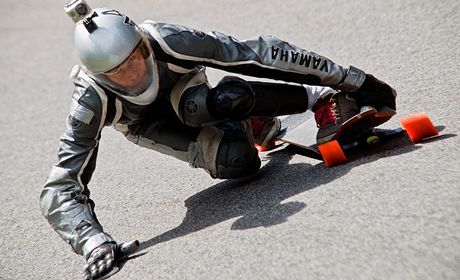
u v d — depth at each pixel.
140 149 20.73
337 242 10.97
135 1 36.62
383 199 11.79
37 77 30.36
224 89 13.64
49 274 14.45
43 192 13.58
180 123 15.18
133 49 12.70
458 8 22.08
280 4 29.38
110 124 14.09
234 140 14.48
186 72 13.92
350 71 14.06
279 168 15.50
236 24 28.38
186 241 13.16
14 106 27.62
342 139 14.40
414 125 13.84
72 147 13.55
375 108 14.13
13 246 16.47
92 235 13.11
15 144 23.81
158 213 15.67
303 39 24.56
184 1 34.19
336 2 27.25
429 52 19.67
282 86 14.44
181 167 18.38
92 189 18.56
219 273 11.38
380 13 24.38
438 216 10.71
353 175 13.20
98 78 13.17
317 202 12.56
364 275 9.90
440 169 12.20
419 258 9.85
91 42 12.67
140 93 13.46
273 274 10.73
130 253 13.23
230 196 14.83
